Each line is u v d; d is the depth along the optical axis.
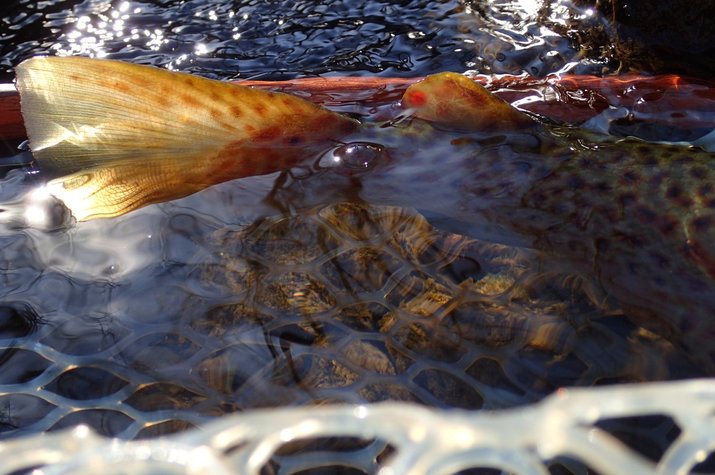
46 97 0.60
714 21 0.80
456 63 0.82
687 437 0.26
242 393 0.52
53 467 0.25
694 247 0.56
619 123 0.68
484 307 0.56
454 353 0.54
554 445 0.25
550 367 0.53
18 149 0.67
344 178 0.61
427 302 0.56
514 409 0.51
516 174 0.60
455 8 0.89
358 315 0.55
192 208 0.61
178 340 0.54
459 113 0.63
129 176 0.61
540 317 0.55
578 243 0.58
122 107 0.60
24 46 0.84
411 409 0.26
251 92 0.60
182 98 0.59
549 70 0.81
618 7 0.83
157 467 0.25
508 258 0.58
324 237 0.60
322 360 0.53
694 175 0.58
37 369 0.53
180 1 0.91
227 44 0.85
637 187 0.59
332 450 0.48
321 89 0.71
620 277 0.56
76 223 0.61
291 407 0.51
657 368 0.53
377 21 0.88
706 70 0.80
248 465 0.25
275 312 0.56
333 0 0.91
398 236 0.59
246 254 0.59
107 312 0.56
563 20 0.85
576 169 0.60
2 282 0.57
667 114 0.69
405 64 0.82
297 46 0.85
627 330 0.54
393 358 0.53
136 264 0.58
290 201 0.61
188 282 0.57
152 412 0.51
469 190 0.60
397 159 0.62
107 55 0.83
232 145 0.61
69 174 0.62
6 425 0.50
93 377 0.52
